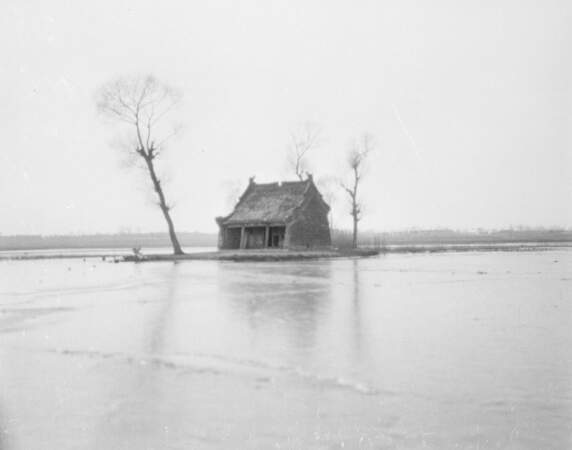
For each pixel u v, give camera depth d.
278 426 7.80
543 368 10.61
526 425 7.71
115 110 64.38
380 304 20.17
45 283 31.05
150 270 42.19
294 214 66.62
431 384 9.59
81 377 10.30
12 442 7.34
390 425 7.78
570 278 31.81
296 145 92.88
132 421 8.05
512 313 17.69
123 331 14.88
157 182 66.75
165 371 10.66
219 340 13.52
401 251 84.69
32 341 13.58
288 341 13.34
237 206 72.81
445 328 15.01
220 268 44.00
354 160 89.12
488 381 9.77
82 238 197.88
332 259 60.22
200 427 7.82
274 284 28.62
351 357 11.63
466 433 7.48
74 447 7.22
